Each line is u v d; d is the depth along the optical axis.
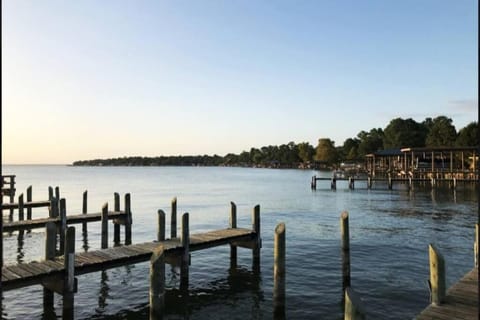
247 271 14.62
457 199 38.66
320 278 13.49
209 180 92.00
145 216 30.28
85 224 22.53
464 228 23.05
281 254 10.36
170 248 12.49
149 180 92.12
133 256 11.56
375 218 27.39
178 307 11.27
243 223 26.56
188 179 97.62
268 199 43.50
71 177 107.00
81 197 46.47
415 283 12.88
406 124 113.25
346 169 96.81
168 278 13.88
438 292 8.07
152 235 22.53
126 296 12.20
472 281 9.55
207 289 12.77
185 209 35.16
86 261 10.86
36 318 10.58
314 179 55.69
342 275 12.88
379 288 12.40
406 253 16.97
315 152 162.88
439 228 23.11
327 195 46.62
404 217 27.73
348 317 5.32
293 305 11.14
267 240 20.27
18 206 24.80
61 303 11.60
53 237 11.27
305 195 47.38
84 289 12.77
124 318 10.62
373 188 54.72
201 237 14.26
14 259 17.12
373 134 139.12
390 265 15.05
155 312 8.52
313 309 10.85
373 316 10.27
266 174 129.12
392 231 22.27
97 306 11.41
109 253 11.84
